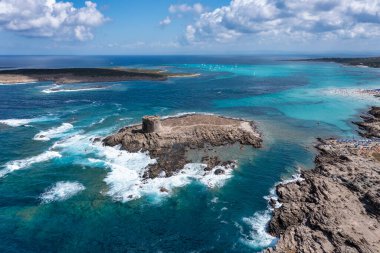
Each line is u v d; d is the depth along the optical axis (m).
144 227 41.81
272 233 40.34
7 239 39.19
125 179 53.62
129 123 84.75
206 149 64.56
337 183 47.44
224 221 43.00
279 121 88.06
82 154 63.38
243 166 58.34
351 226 36.78
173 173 55.38
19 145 68.44
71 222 42.56
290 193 47.47
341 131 79.06
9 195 48.66
